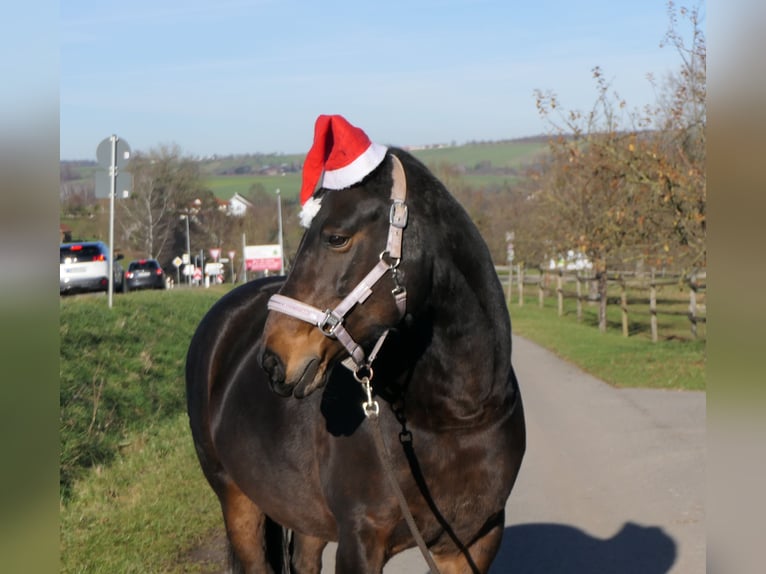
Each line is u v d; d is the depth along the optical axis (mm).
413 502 3090
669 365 14156
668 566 5074
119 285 25031
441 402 3053
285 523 3805
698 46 13852
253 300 4453
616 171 14266
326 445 3285
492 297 3109
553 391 12039
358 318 2941
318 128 3012
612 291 31906
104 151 13227
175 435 8633
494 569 5086
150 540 5555
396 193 2971
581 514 6195
